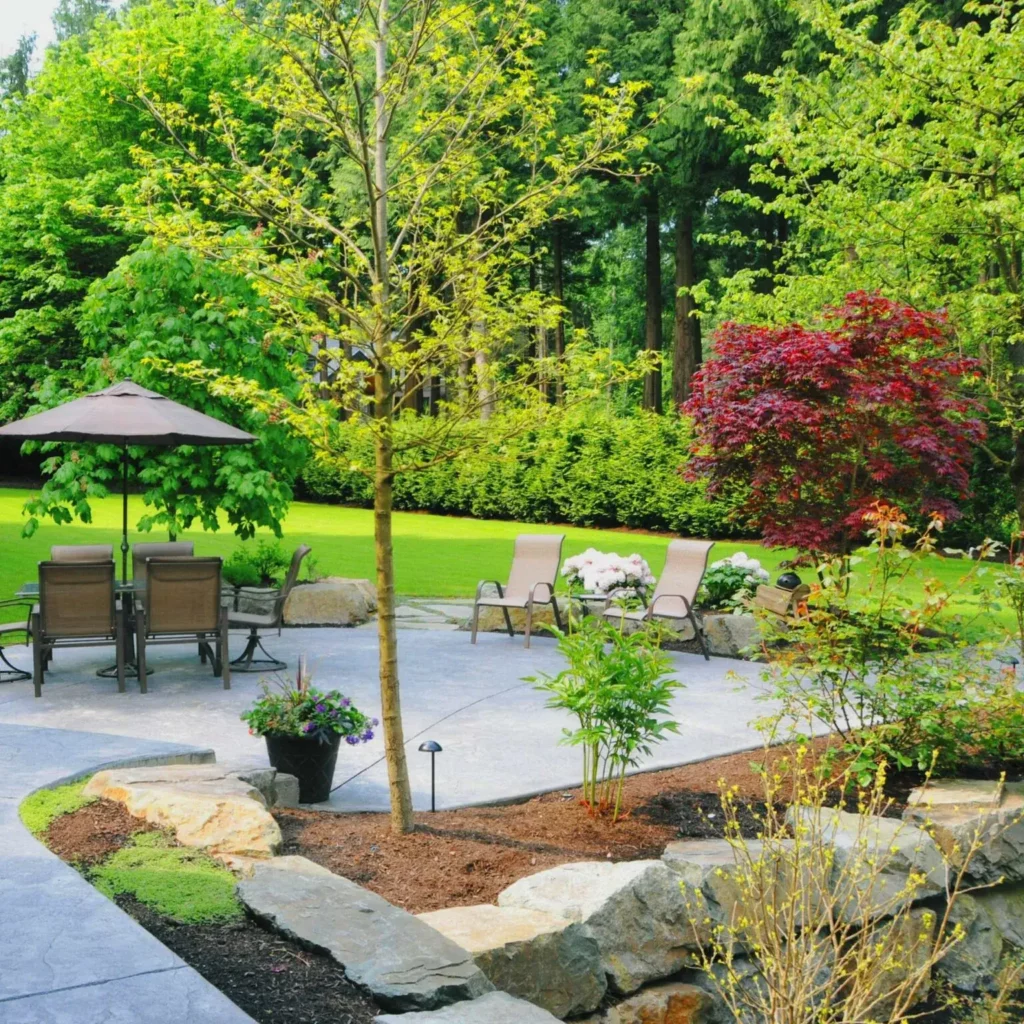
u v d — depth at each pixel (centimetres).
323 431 489
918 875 403
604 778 575
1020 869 557
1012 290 1216
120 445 1155
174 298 1214
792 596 977
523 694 853
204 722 745
